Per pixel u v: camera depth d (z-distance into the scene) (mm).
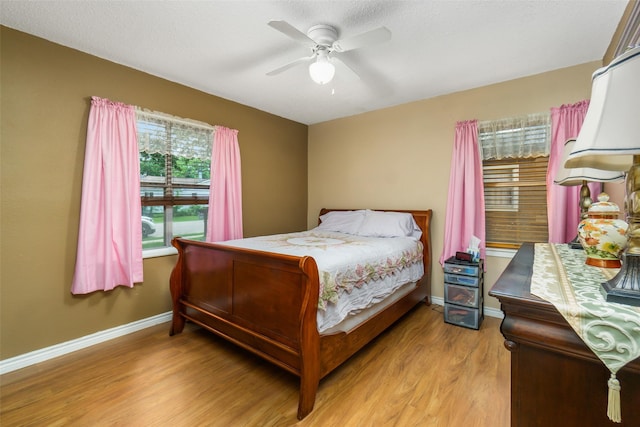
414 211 3432
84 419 1596
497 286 949
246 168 3660
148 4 1799
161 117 2791
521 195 2924
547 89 2715
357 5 1801
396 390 1846
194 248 2494
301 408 1614
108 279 2430
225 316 2203
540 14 1883
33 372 2037
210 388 1867
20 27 2043
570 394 788
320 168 4441
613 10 1841
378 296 2355
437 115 3338
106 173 2414
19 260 2117
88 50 2344
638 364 675
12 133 2074
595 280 1005
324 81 2014
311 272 1652
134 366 2111
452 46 2271
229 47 2299
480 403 1720
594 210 1255
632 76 746
